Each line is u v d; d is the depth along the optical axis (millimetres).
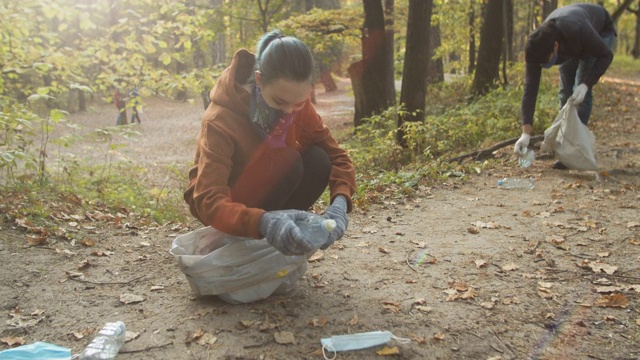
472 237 4129
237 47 13805
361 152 8477
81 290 3137
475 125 8836
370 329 2629
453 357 2406
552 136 5840
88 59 8680
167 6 9188
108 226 4547
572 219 4508
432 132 8445
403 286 3162
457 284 3195
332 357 2373
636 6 34000
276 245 2299
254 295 2834
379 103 12070
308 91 2367
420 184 6027
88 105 27672
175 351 2432
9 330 2662
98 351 2270
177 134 20625
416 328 2652
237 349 2438
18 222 4164
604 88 14438
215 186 2473
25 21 7852
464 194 5547
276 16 13930
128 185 8312
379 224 4539
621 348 2496
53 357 2293
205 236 2859
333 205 2646
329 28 13281
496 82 12633
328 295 3006
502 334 2619
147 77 9141
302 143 2906
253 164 2639
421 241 4039
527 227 4348
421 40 8938
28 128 6004
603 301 2934
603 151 6984
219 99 2578
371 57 11875
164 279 3299
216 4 15109
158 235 4340
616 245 3852
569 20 5277
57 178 6934
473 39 18328
